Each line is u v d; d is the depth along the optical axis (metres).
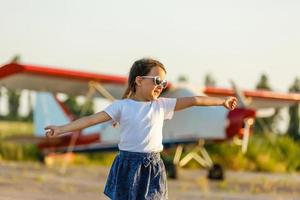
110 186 5.14
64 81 19.67
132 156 5.09
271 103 24.42
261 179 20.00
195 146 19.73
